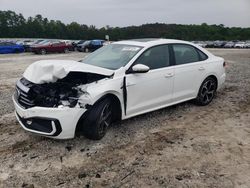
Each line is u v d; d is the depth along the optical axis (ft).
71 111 14.60
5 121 19.52
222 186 12.15
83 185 12.21
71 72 15.53
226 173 13.12
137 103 17.72
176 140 16.52
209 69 22.33
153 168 13.53
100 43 116.78
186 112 21.27
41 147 15.52
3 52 104.06
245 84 31.68
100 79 16.20
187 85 20.85
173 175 12.95
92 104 15.15
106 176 12.87
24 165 13.78
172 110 21.65
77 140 16.26
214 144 16.03
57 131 14.51
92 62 18.71
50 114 14.38
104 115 16.14
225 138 16.84
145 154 14.85
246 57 79.30
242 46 198.49
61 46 107.04
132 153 14.93
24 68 51.75
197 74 21.42
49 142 16.06
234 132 17.72
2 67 53.47
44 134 14.76
